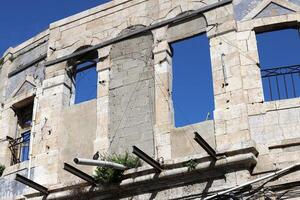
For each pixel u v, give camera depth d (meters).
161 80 18.44
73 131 19.64
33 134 20.53
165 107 17.94
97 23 21.12
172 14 19.33
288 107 16.31
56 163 19.28
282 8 17.95
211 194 15.70
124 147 18.19
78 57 21.12
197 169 16.03
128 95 19.03
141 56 19.44
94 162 15.75
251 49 17.53
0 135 22.09
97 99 19.59
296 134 15.88
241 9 18.33
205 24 18.58
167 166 16.58
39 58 22.30
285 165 15.49
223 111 16.86
